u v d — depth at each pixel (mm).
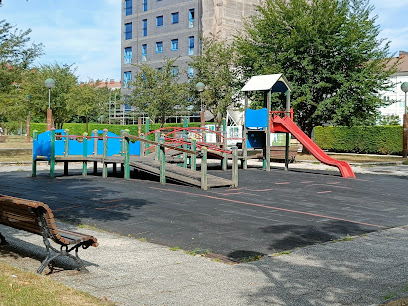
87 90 50156
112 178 18922
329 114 32938
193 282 6012
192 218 10797
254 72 34625
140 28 65625
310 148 22781
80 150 19984
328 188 16953
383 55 33469
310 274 6480
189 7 59469
